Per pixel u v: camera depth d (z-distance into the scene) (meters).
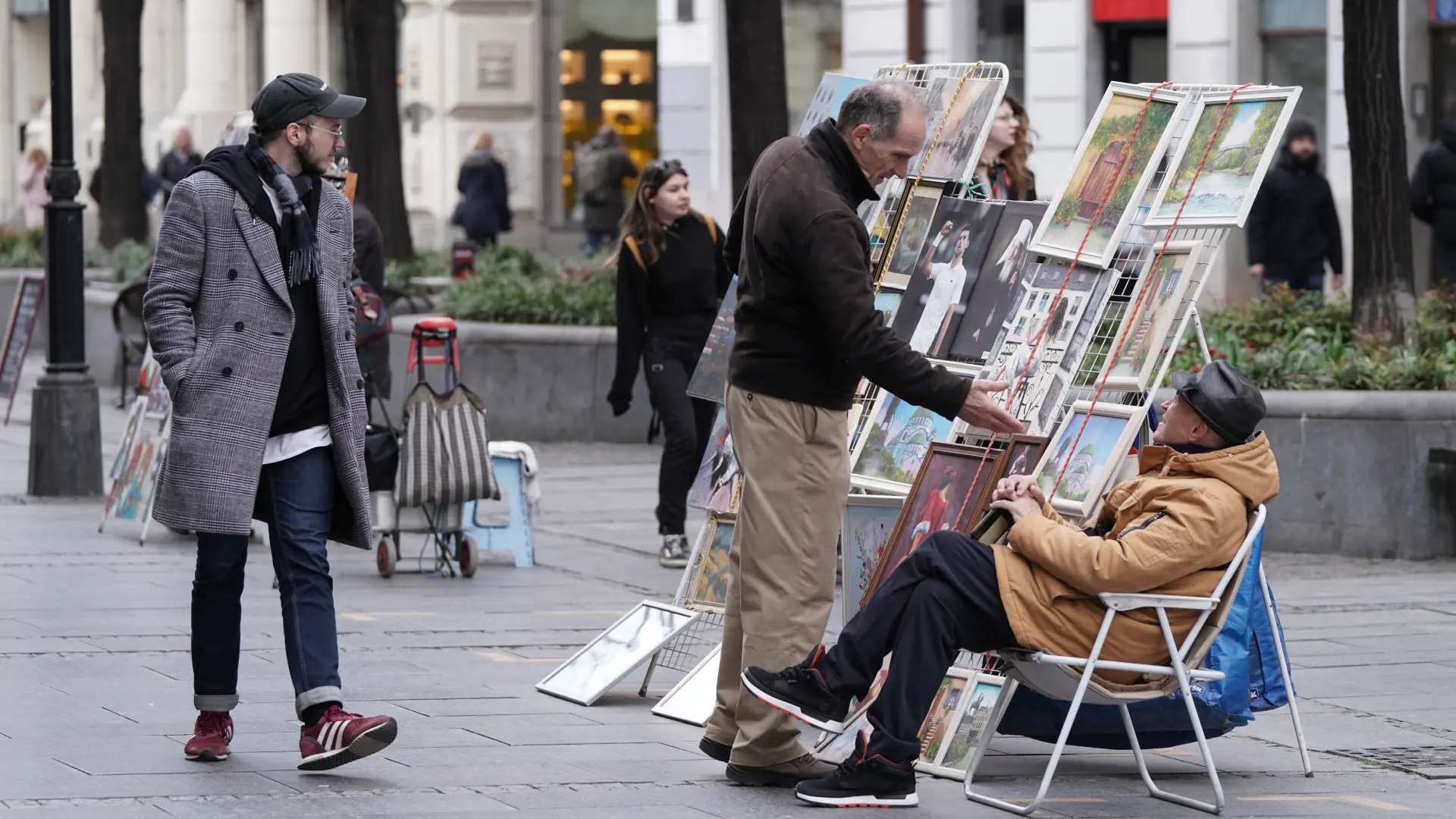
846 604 14.75
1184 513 12.30
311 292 13.20
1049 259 14.53
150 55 85.00
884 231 16.23
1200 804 12.62
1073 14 44.47
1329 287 38.88
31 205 68.94
